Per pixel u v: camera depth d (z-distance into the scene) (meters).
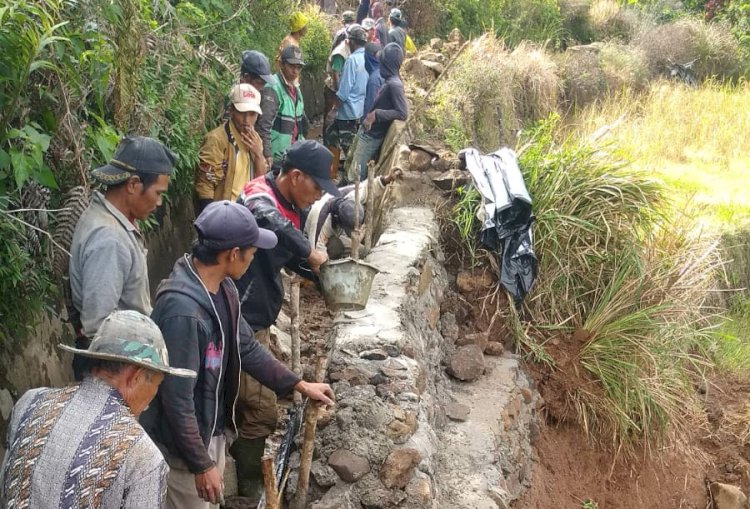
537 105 12.48
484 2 17.17
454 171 6.91
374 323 4.46
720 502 6.81
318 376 3.73
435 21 15.95
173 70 5.35
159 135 5.19
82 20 3.98
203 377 3.15
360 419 3.77
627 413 6.40
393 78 7.59
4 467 2.33
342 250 5.34
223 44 7.21
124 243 3.33
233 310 3.24
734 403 8.12
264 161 5.54
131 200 3.40
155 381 2.46
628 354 6.51
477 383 5.66
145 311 3.46
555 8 18.69
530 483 5.45
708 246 7.75
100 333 2.40
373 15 13.05
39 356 3.97
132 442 2.28
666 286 6.84
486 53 11.35
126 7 4.15
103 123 4.08
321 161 3.91
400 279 5.07
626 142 12.82
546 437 6.11
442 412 5.08
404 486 3.59
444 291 6.33
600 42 19.05
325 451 3.67
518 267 6.44
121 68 4.11
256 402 4.10
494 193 6.52
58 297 4.29
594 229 6.72
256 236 3.14
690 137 13.67
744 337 9.05
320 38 12.13
